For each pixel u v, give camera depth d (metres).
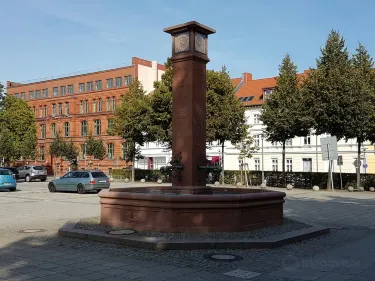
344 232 11.65
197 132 11.84
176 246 8.75
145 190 13.07
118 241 9.34
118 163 62.88
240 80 63.50
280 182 35.41
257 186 35.81
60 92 73.06
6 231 11.38
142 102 41.94
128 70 63.94
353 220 14.40
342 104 28.53
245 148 39.66
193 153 11.66
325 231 11.27
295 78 34.91
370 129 29.20
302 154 50.06
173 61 12.14
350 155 46.69
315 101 29.27
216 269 7.25
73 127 69.88
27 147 60.16
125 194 10.84
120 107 44.97
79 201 21.59
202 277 6.74
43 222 13.36
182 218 10.00
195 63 11.92
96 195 25.95
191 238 9.27
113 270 7.13
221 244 8.89
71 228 10.80
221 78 36.44
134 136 43.41
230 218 10.12
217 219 10.08
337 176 32.09
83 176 27.56
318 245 9.61
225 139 37.62
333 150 28.48
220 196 10.02
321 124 29.52
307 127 31.69
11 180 29.64
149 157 65.19
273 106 34.75
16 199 22.81
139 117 41.75
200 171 11.78
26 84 78.38
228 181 38.91
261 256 8.30
